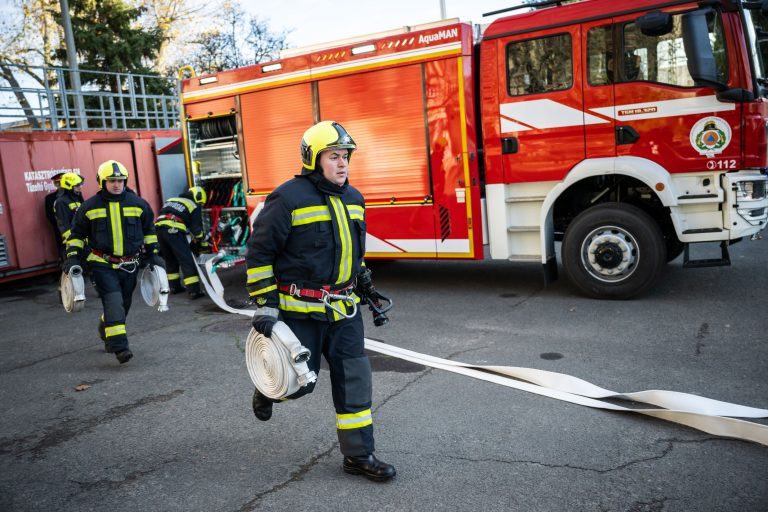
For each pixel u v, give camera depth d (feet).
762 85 19.81
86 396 15.84
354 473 10.82
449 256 23.44
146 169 41.47
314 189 10.25
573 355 16.43
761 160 19.03
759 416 11.91
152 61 81.51
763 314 18.69
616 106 20.40
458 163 22.71
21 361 19.60
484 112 22.47
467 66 22.29
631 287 20.97
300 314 10.21
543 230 21.80
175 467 11.58
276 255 10.35
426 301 23.58
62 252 33.65
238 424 13.37
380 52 23.71
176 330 22.06
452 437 12.05
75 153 36.94
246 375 16.63
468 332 19.24
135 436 13.12
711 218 19.84
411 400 13.99
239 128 27.99
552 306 21.40
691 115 19.48
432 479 10.53
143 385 16.38
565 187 21.29
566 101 21.11
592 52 20.56
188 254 27.66
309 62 25.45
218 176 29.48
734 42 18.90
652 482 10.02
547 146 21.59
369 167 24.64
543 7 22.89
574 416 12.65
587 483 10.11
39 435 13.53
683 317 18.93
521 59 21.70
